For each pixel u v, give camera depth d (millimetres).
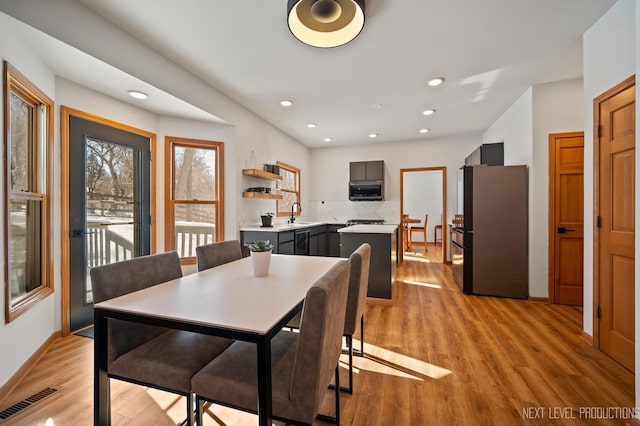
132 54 2275
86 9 1943
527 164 3377
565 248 3195
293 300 1258
